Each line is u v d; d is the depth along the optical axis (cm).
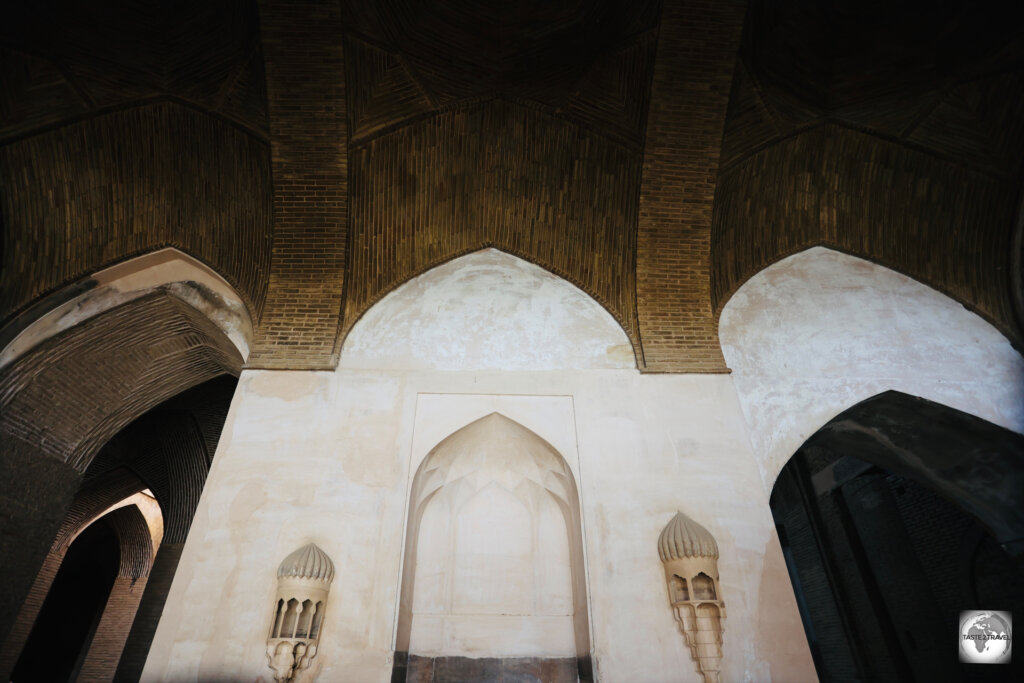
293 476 429
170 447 870
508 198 543
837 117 517
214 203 520
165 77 479
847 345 509
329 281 515
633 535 417
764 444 464
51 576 927
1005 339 503
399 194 524
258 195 514
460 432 467
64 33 449
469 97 505
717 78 477
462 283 539
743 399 483
